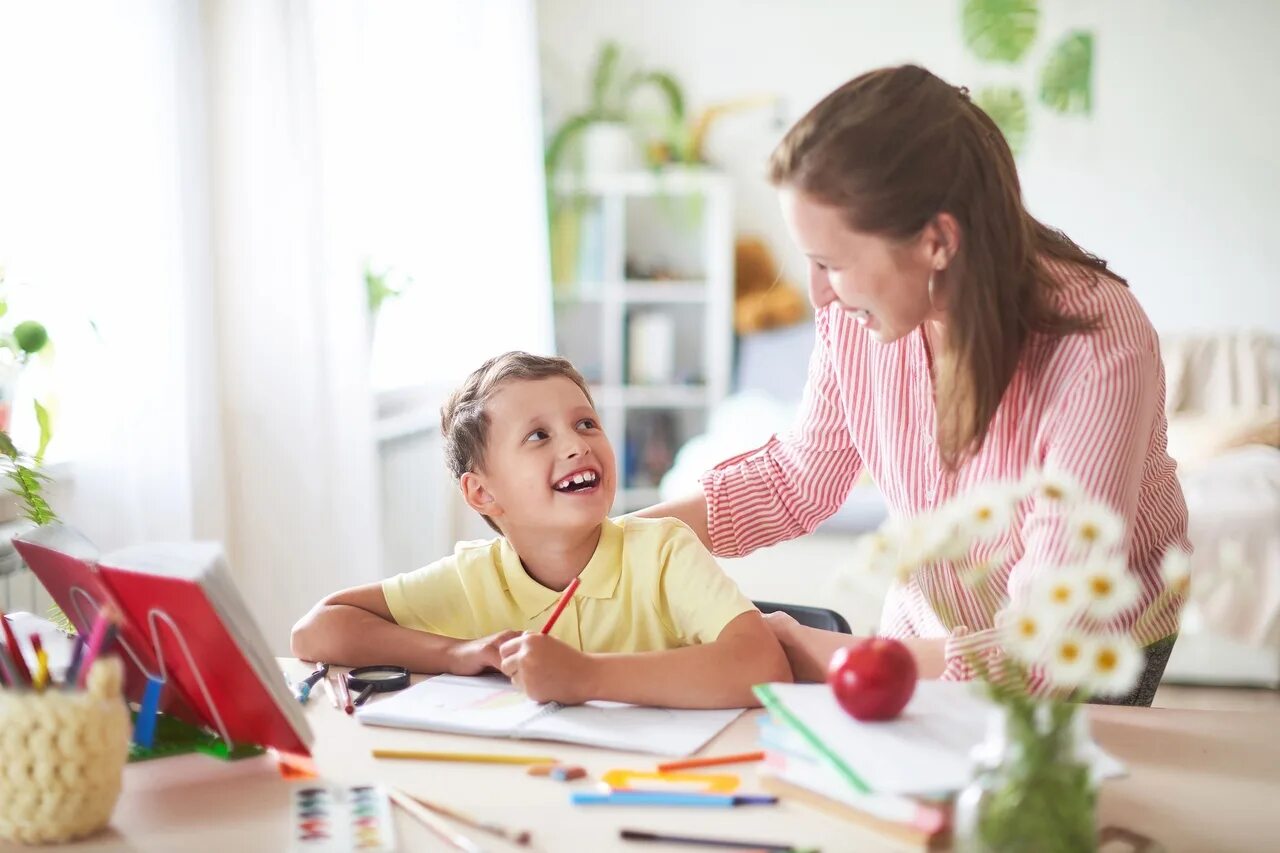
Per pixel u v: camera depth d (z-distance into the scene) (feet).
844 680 3.13
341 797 3.11
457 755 3.40
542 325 13.39
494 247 12.86
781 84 16.51
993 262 3.73
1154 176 16.24
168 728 3.61
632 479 16.55
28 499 5.90
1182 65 16.05
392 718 3.66
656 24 16.55
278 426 9.23
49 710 2.84
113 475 7.72
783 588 13.57
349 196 9.84
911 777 2.77
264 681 3.09
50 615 5.08
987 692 2.56
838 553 13.98
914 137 3.59
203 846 2.86
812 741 2.97
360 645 4.27
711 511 5.06
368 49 10.96
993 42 16.11
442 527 12.04
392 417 11.80
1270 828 2.93
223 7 8.91
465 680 4.06
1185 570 2.72
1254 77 16.01
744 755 3.35
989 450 4.09
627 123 16.63
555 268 16.24
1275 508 10.98
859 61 16.38
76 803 2.86
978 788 2.54
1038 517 3.71
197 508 8.39
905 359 4.36
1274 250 16.22
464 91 12.37
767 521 5.10
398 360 12.26
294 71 9.22
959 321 3.79
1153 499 4.39
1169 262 16.37
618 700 3.77
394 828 2.94
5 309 6.49
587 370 16.81
